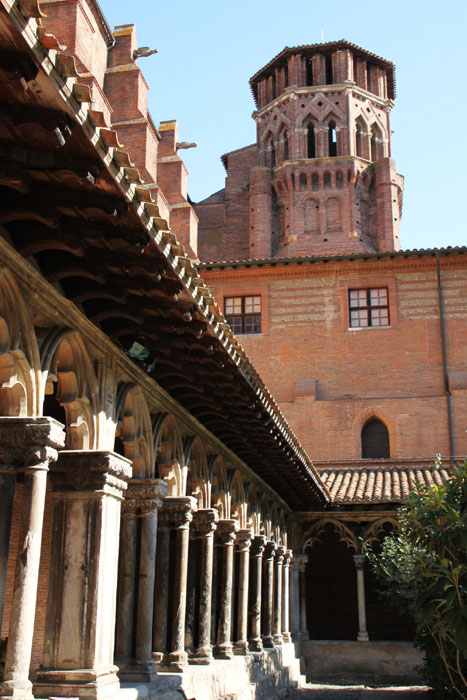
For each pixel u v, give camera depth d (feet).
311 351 104.94
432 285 104.73
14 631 23.77
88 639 28.19
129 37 85.15
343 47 170.91
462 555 38.14
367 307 105.81
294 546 79.41
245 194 168.55
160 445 40.68
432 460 96.07
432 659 54.90
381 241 157.89
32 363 25.36
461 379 99.91
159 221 22.16
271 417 44.32
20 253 23.34
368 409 101.09
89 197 20.54
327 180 160.97
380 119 172.76
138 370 34.58
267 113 172.45
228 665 47.52
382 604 90.94
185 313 27.89
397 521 78.84
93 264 24.70
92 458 29.37
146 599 35.35
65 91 16.47
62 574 28.91
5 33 14.94
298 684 70.33
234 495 56.08
